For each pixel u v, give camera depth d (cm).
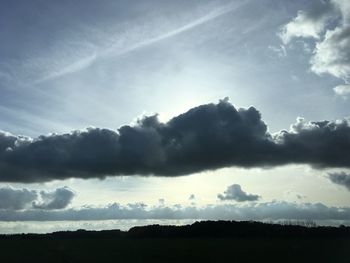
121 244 17888
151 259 11644
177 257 11981
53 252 13738
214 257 11894
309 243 16150
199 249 14700
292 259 11319
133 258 11944
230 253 12900
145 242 19562
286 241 17650
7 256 12338
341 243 15800
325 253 12312
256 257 11669
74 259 11638
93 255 12644
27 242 19062
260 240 19112
